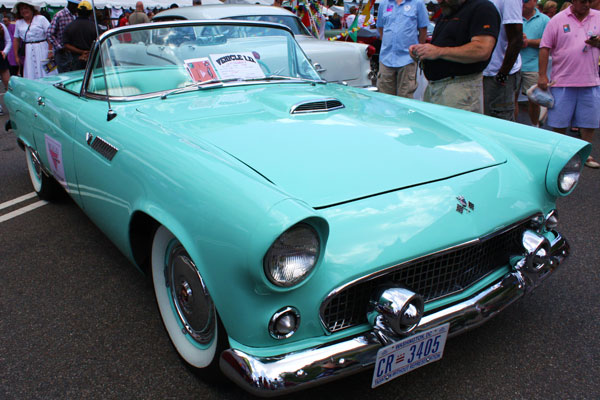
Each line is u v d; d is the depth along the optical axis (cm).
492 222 187
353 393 194
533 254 201
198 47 289
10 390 194
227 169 161
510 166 215
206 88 277
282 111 237
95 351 219
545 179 215
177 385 197
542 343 223
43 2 1291
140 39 274
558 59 469
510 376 202
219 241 146
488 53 357
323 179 175
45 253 314
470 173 201
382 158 196
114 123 230
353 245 158
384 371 165
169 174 175
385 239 162
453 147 216
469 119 262
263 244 131
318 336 159
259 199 141
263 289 140
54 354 216
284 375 147
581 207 389
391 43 570
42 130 322
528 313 246
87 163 245
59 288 272
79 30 680
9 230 351
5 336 229
